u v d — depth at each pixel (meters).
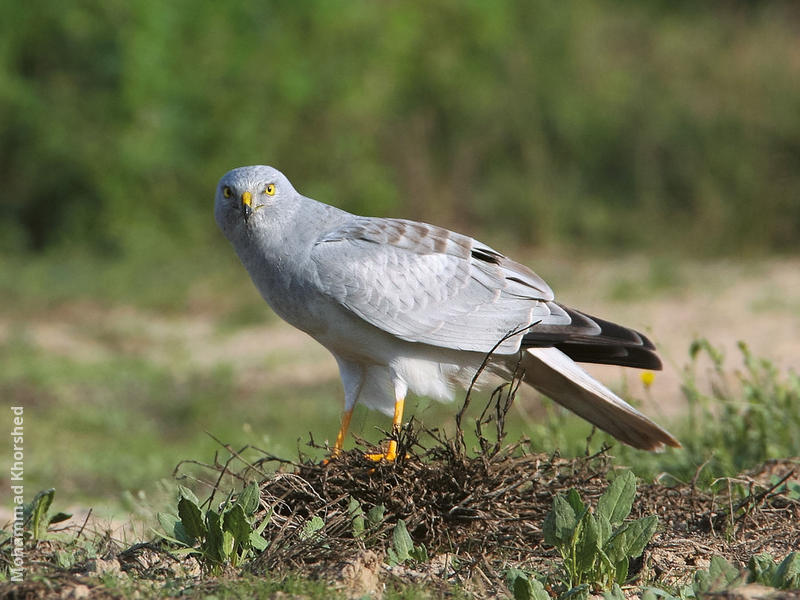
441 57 22.58
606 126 22.14
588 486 6.75
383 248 7.16
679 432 9.09
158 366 14.42
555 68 23.27
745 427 8.58
